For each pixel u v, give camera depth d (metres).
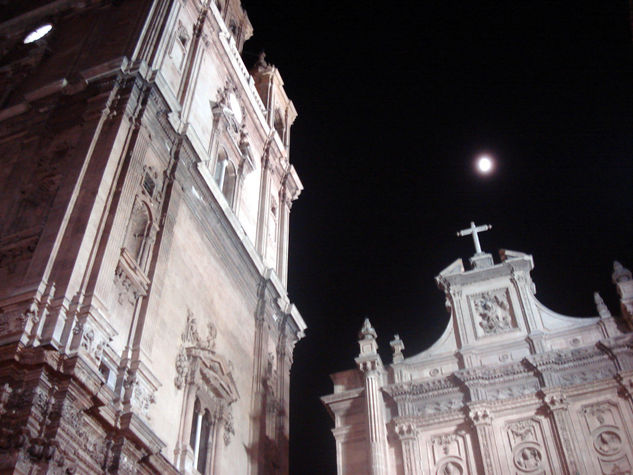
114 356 21.58
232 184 35.88
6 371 18.20
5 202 24.70
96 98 27.11
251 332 33.66
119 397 20.98
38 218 23.52
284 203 42.50
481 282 34.62
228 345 30.56
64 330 19.89
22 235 22.81
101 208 23.39
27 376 18.22
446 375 31.45
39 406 17.89
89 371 19.11
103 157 24.73
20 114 28.58
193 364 26.42
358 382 33.31
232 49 39.41
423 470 29.39
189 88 32.41
